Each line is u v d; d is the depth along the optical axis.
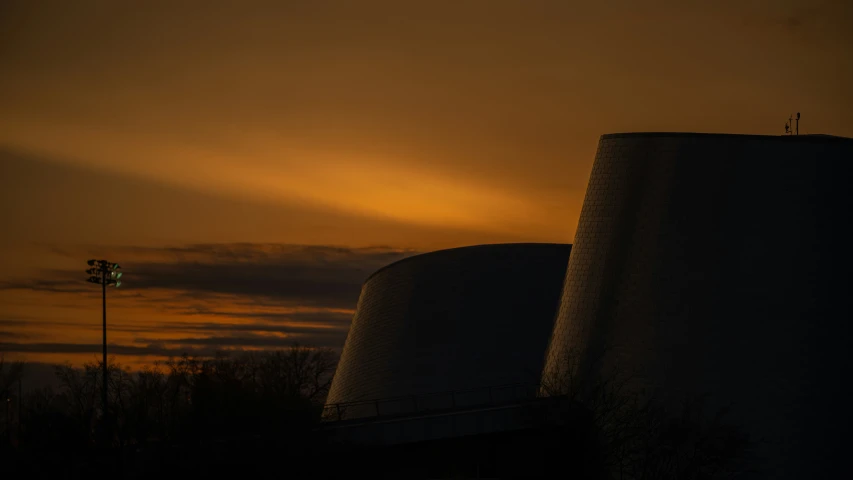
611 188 76.50
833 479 68.38
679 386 70.38
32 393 80.25
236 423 71.62
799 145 71.06
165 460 61.59
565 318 78.50
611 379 72.69
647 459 67.06
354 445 65.12
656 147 74.31
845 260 70.12
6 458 61.75
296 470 62.78
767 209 70.69
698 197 72.06
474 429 69.38
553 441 69.69
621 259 74.38
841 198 70.62
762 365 69.38
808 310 69.56
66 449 63.81
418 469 68.25
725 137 72.06
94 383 75.50
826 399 68.94
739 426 68.88
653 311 72.12
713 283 70.88
